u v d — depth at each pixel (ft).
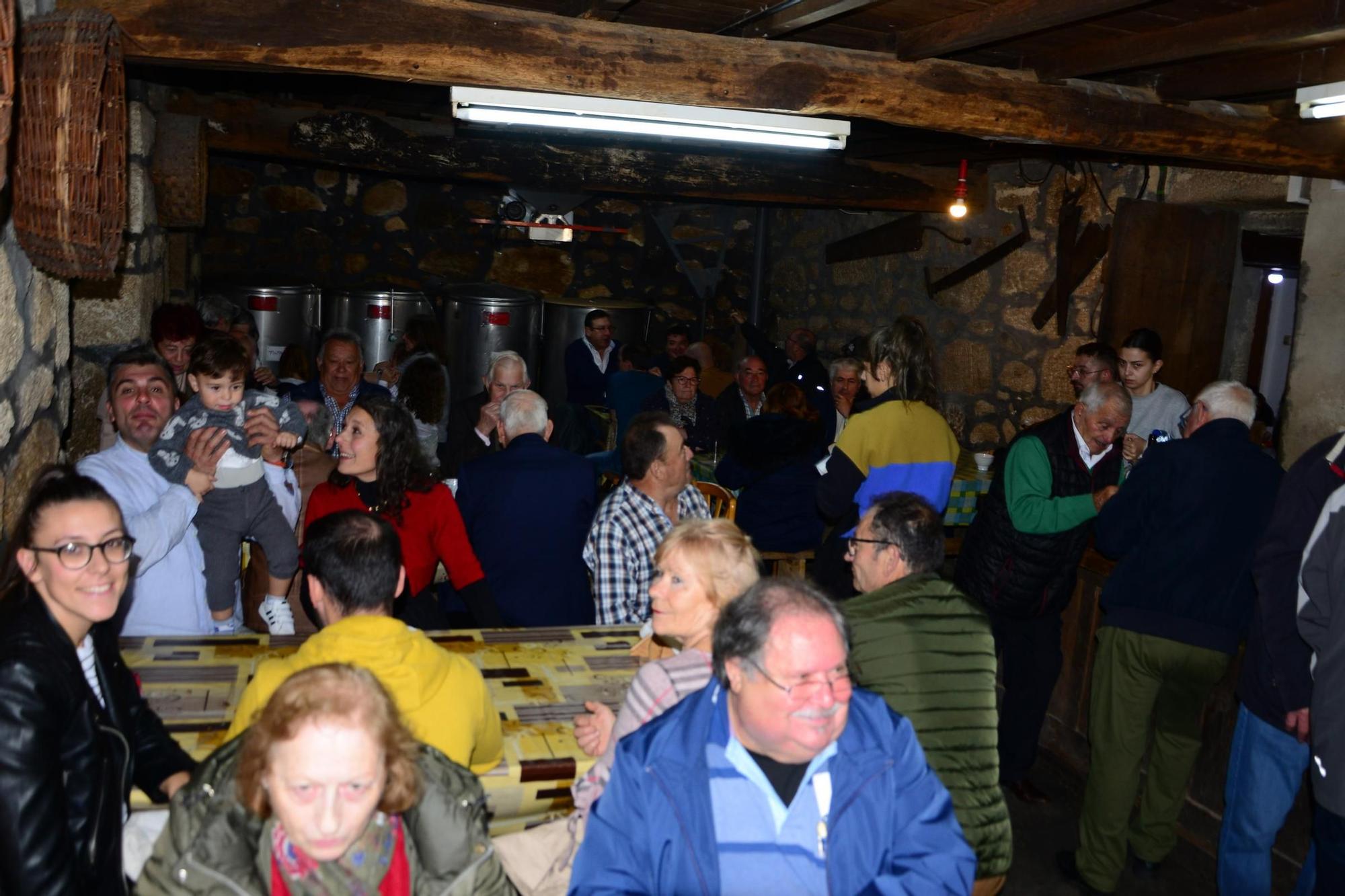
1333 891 7.72
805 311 27.30
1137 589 10.11
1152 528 10.00
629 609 9.52
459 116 10.88
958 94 11.01
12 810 4.72
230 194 25.31
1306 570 7.97
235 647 7.89
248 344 15.85
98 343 12.60
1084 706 13.08
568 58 9.80
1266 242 17.75
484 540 10.39
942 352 21.94
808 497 14.06
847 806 5.01
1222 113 11.93
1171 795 10.59
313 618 8.95
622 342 26.71
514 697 7.35
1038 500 10.91
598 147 19.88
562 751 6.59
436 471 9.52
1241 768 9.18
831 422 20.07
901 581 6.86
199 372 8.66
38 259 7.20
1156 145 11.85
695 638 6.27
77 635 5.30
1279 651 8.54
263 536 9.03
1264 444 17.03
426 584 9.39
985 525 11.64
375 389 16.63
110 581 5.15
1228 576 9.77
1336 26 8.00
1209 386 10.23
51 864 4.79
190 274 21.11
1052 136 11.36
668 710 5.27
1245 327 18.15
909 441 11.34
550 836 6.45
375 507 9.12
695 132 11.45
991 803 6.53
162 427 8.66
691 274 29.14
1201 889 10.70
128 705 5.77
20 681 4.80
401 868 4.91
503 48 9.57
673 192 20.39
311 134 18.39
